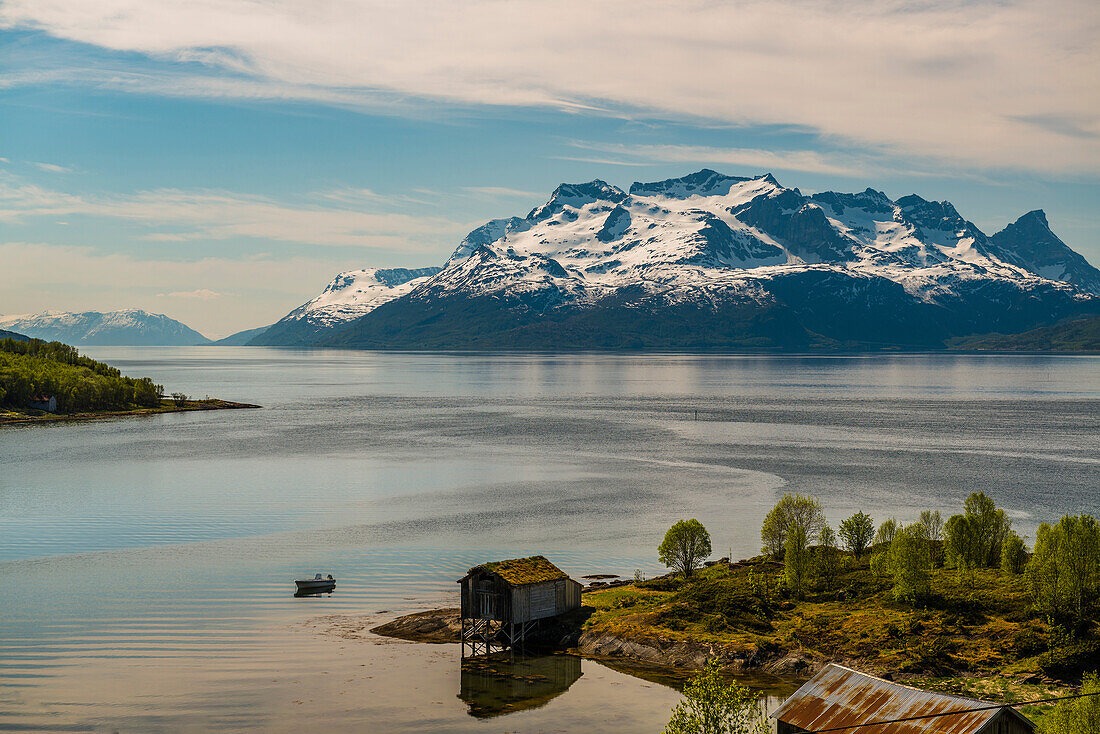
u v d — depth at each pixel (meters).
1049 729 51.53
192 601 95.06
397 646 83.19
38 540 121.88
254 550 117.12
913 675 72.44
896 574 90.19
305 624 88.56
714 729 56.53
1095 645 71.94
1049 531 85.38
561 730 65.44
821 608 90.81
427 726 65.81
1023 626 80.38
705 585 97.94
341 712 67.81
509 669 78.38
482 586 85.75
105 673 74.56
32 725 64.56
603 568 110.25
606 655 82.25
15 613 90.12
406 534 126.81
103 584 100.81
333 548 118.56
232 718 66.38
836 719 57.06
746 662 78.50
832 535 106.25
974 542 102.12
